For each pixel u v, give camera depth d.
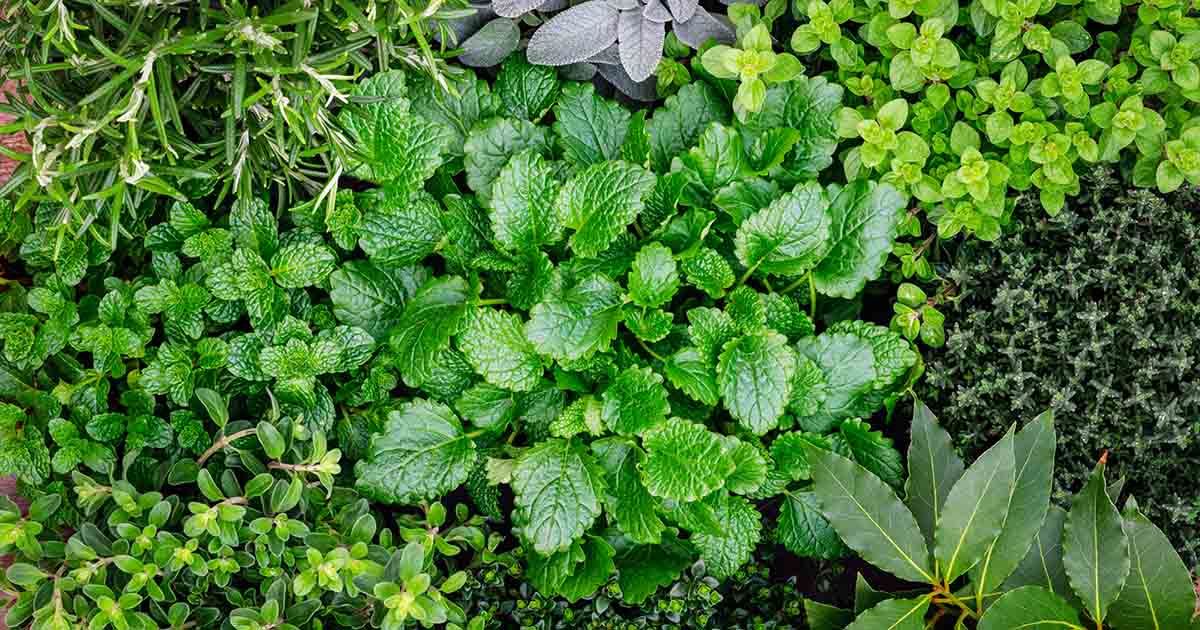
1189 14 0.88
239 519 0.84
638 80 0.90
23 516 0.91
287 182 0.88
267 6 0.84
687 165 0.90
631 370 0.89
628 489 0.90
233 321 0.90
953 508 0.87
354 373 0.92
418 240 0.91
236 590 0.86
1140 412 0.88
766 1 0.92
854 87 0.90
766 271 0.90
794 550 0.91
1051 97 0.88
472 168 0.91
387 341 0.91
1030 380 0.89
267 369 0.88
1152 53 0.86
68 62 0.81
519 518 0.89
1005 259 0.89
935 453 0.88
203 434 0.89
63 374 0.90
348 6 0.81
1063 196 0.88
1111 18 0.88
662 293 0.88
